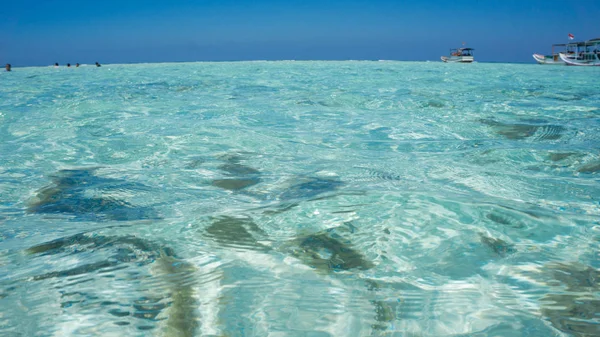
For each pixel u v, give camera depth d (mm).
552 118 4672
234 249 1508
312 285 1259
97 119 4797
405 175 2521
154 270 1359
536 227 1635
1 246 1566
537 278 1263
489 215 1753
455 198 1982
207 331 1046
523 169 2613
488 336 1008
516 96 6902
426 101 6199
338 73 14172
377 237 1567
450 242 1512
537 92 7520
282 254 1461
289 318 1095
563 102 6082
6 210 2004
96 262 1418
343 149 3324
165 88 8688
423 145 3441
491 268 1328
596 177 2408
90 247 1545
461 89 8078
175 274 1332
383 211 1811
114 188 2350
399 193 2080
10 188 2354
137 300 1183
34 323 1078
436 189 2178
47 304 1165
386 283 1260
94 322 1080
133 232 1688
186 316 1107
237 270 1354
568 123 4320
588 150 3053
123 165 2881
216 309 1139
